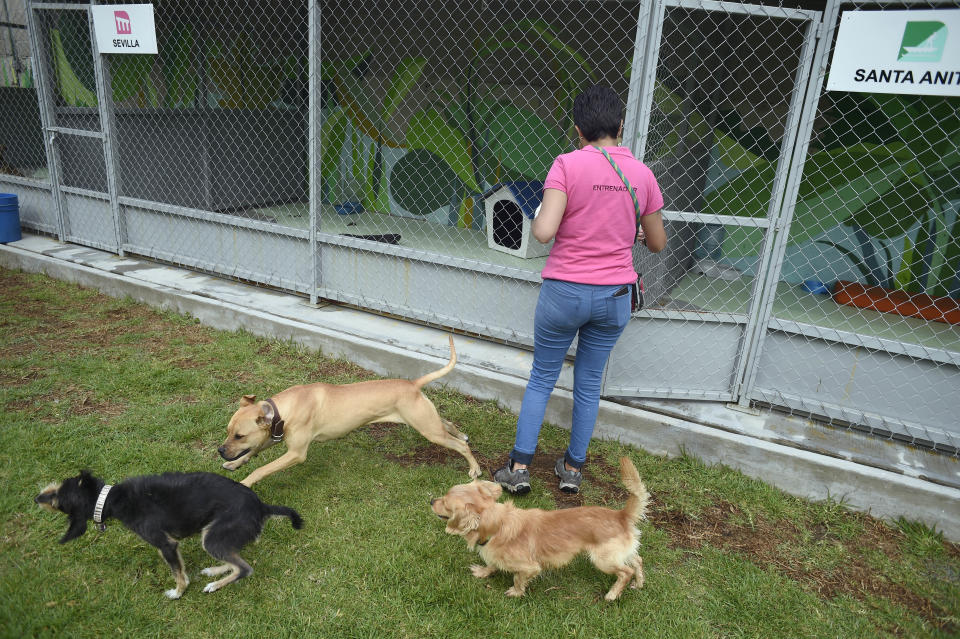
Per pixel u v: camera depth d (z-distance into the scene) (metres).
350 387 3.13
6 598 2.30
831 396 3.70
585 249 2.81
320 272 5.27
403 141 7.72
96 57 5.79
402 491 3.18
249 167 8.11
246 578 2.53
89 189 6.89
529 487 3.16
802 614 2.51
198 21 7.73
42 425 3.50
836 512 3.21
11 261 6.45
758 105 5.93
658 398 3.96
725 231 6.38
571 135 6.70
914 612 2.56
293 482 3.20
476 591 2.53
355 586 2.52
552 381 3.13
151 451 3.31
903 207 5.67
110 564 2.54
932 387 3.43
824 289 5.89
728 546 2.92
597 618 2.43
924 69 2.96
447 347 4.55
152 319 5.27
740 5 3.26
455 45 7.04
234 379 4.26
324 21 7.74
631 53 6.15
